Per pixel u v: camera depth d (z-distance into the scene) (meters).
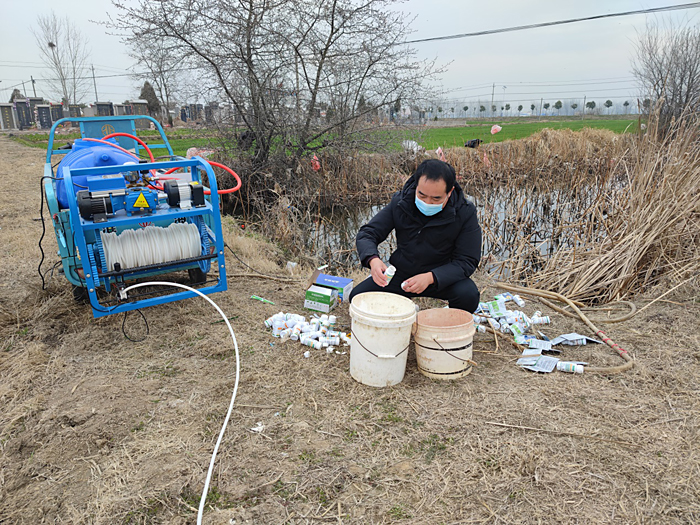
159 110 41.91
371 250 3.32
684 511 2.03
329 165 12.27
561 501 2.10
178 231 3.93
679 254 5.03
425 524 2.00
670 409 2.73
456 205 3.29
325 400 2.90
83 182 3.70
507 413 2.72
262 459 2.40
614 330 3.82
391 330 2.86
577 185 9.51
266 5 11.04
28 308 4.18
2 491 2.23
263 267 5.65
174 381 3.11
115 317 4.02
